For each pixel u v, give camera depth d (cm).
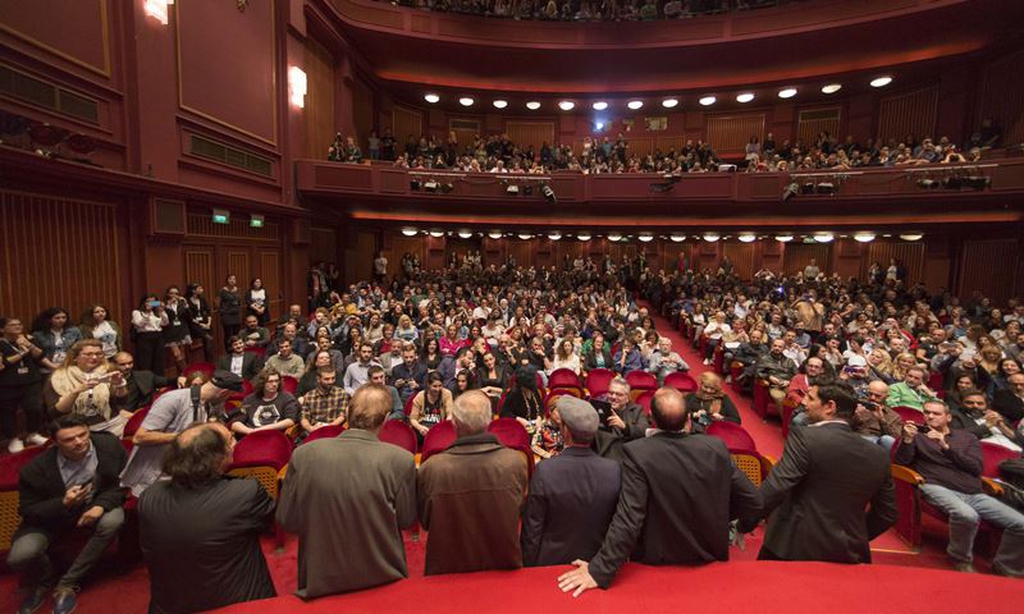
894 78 1634
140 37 762
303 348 844
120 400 490
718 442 232
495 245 2366
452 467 221
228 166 1011
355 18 1507
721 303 1428
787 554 247
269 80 1180
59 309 593
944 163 1210
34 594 321
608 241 2348
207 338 877
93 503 331
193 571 208
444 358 700
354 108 1700
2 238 597
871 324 988
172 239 838
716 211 1499
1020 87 1349
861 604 207
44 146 598
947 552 399
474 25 1645
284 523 209
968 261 1457
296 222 1279
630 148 2173
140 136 761
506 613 196
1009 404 584
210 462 218
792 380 681
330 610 198
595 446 312
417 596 206
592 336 916
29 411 538
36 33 614
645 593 209
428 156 1675
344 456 209
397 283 1686
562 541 231
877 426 500
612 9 1703
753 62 1720
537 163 1788
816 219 1412
